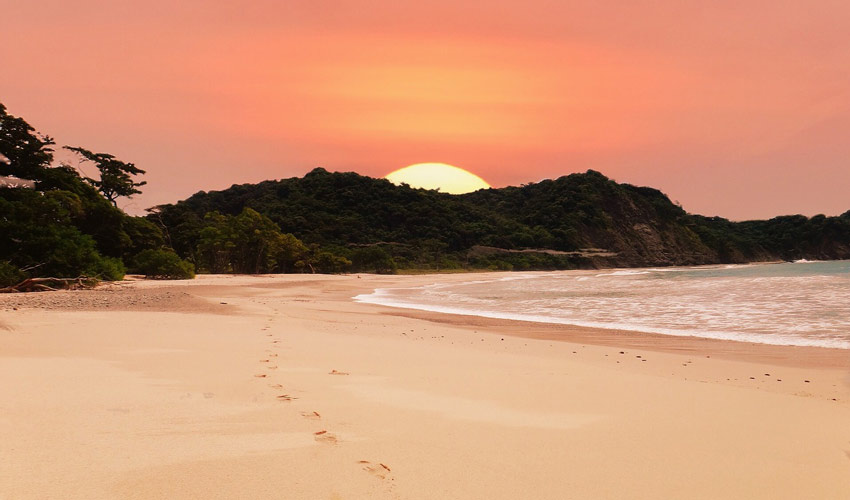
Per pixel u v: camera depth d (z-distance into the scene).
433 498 3.71
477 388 7.69
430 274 112.75
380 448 4.75
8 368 7.84
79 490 3.53
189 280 57.25
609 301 30.77
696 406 6.88
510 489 3.94
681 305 26.70
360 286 56.44
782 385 8.98
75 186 56.38
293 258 90.88
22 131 54.09
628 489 4.05
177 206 88.94
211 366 8.63
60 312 18.09
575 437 5.34
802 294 32.19
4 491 3.45
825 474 4.51
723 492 4.07
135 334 12.54
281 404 6.21
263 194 189.88
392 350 11.60
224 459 4.27
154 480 3.77
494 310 25.83
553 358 11.45
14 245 38.25
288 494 3.62
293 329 15.39
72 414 5.37
